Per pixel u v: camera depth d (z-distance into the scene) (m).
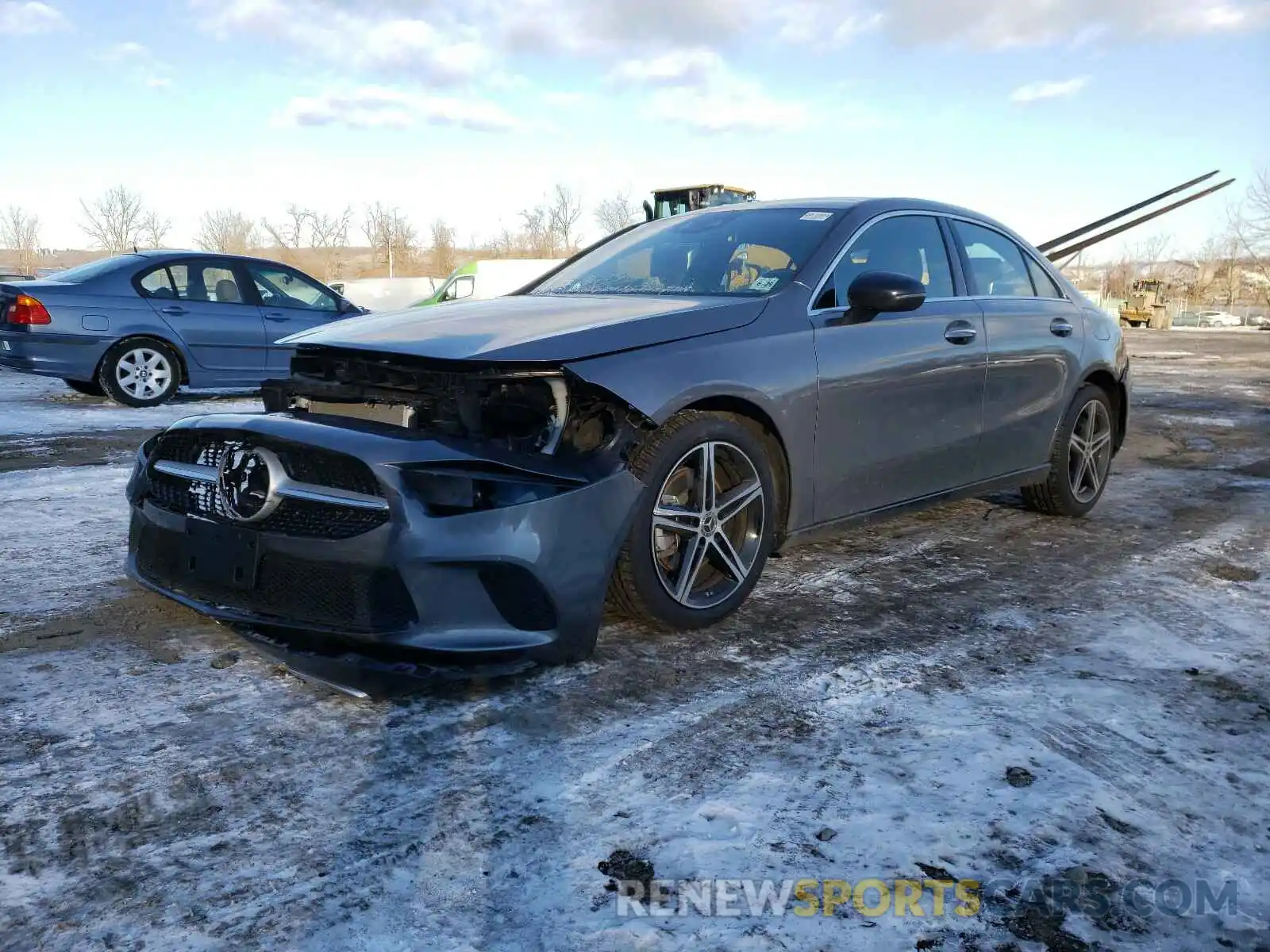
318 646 2.38
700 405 2.79
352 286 18.80
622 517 2.51
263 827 1.82
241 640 2.75
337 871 1.69
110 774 2.00
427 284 18.75
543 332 2.59
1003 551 3.93
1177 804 1.96
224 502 2.42
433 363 2.44
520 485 2.34
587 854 1.75
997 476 3.98
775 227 3.51
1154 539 4.14
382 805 1.90
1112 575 3.58
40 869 1.68
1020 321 4.00
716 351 2.79
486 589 2.33
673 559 2.82
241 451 2.40
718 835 1.82
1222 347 19.69
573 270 3.78
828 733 2.24
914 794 1.97
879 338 3.30
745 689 2.49
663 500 2.70
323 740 2.17
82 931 1.52
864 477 3.32
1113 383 4.69
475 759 2.09
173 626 2.86
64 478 5.02
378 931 1.54
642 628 2.91
